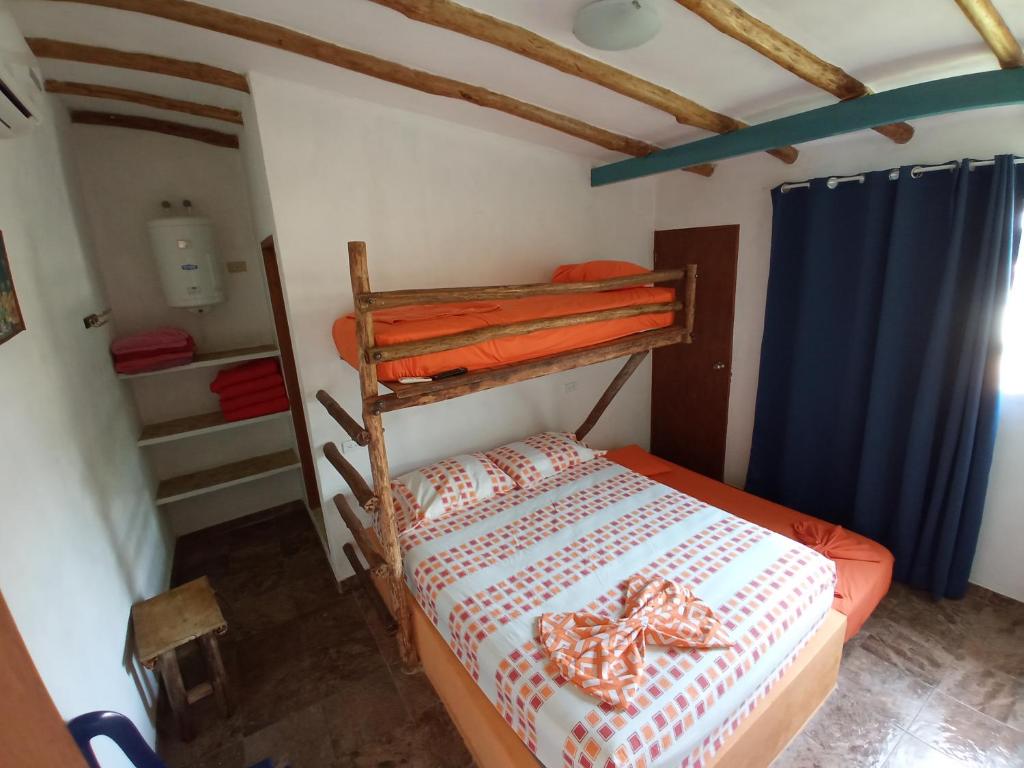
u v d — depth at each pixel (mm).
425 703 2066
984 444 2279
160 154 2938
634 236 3645
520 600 1818
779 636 1648
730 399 3504
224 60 2018
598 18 1487
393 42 1812
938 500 2424
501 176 2924
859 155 2564
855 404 2752
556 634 1596
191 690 1943
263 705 2074
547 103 2340
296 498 3768
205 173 3070
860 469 2707
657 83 2010
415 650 2213
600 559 2039
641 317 2520
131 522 2283
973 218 2201
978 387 2227
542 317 2129
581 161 3248
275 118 2195
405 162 2574
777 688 1688
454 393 1929
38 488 1364
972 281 2236
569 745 1290
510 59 1921
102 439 2088
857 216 2596
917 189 2322
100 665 1523
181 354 2762
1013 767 1727
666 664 1482
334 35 1777
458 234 2824
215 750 1891
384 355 1740
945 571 2451
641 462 3492
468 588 1896
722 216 3277
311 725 1982
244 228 3242
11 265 1461
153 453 3174
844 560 2375
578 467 2963
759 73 1923
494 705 1618
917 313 2426
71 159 2543
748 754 1590
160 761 1189
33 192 1828
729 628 1621
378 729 1955
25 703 643
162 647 1803
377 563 2068
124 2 1573
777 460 3242
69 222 2277
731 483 3625
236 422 3084
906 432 2547
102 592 1697
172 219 2736
